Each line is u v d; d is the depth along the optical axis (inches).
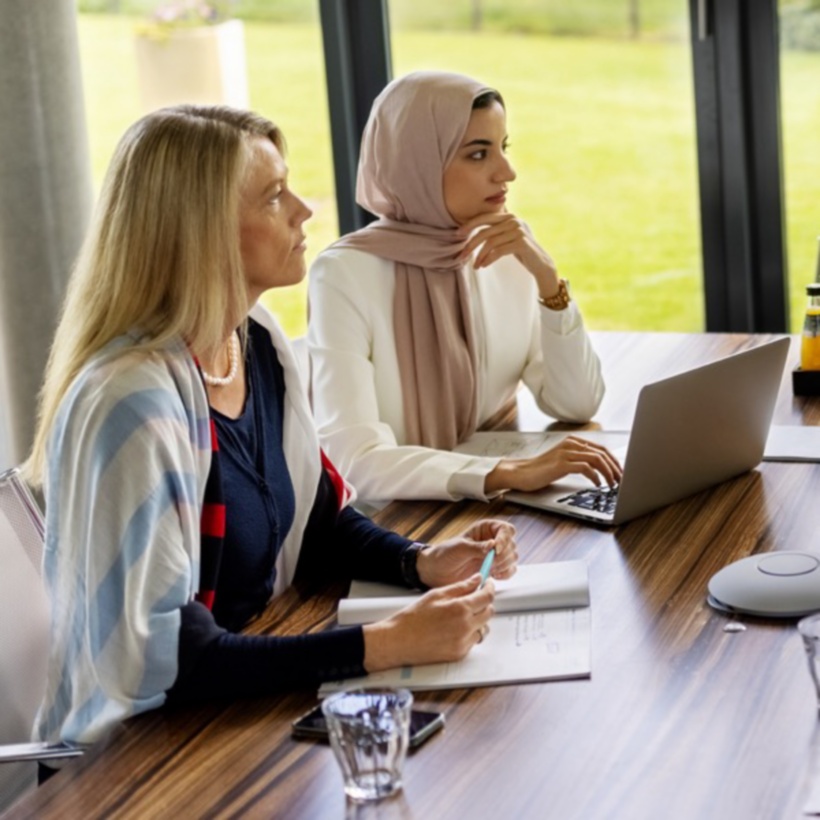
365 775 61.2
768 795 58.9
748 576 78.2
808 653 64.6
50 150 151.5
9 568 87.4
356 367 112.4
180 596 74.0
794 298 171.8
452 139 116.1
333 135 181.5
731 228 170.6
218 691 72.0
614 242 177.2
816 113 164.6
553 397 119.5
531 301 125.4
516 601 80.2
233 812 61.3
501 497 101.4
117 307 80.7
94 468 74.9
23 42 148.9
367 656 72.8
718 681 69.4
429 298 117.3
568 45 173.0
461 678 71.7
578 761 63.0
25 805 63.6
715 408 94.0
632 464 90.8
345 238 119.1
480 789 61.3
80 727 74.4
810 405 117.2
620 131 173.3
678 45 167.9
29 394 154.9
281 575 91.6
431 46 178.7
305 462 92.4
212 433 81.8
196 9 179.9
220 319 81.8
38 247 152.5
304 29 179.2
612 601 80.5
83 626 75.8
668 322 177.3
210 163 80.8
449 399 117.2
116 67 182.7
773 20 163.0
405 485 103.3
